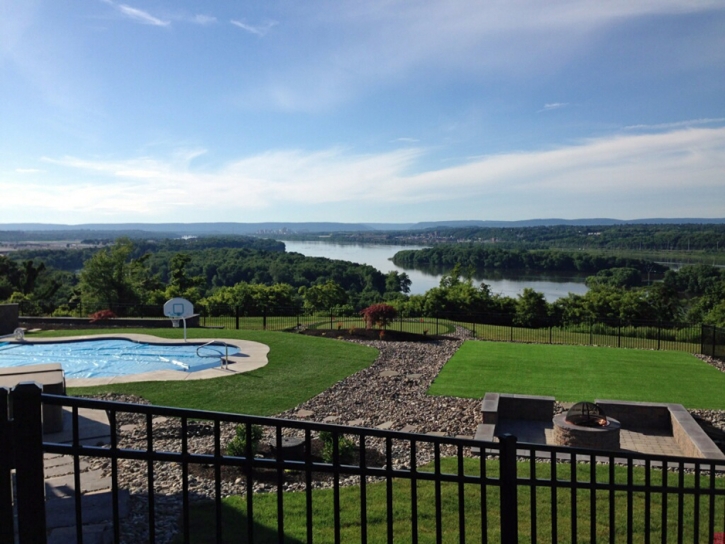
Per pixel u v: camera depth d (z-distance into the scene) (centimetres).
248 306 3528
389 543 308
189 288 4272
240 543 548
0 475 246
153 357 1908
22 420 246
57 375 991
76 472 258
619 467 883
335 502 305
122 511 600
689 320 4644
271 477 776
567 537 590
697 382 1518
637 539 584
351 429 305
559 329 2930
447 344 2141
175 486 712
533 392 1403
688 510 664
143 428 1036
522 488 754
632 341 2403
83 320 2566
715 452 905
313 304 3969
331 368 1642
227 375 1523
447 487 743
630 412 1151
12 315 2300
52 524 562
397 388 1433
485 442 327
